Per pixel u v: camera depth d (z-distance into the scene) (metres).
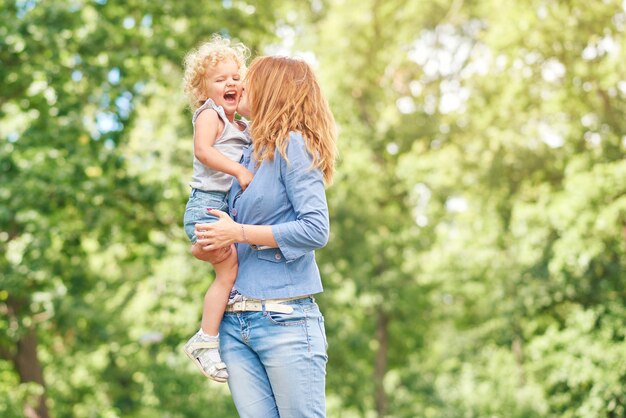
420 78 23.47
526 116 18.91
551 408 18.75
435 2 21.94
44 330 15.73
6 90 12.52
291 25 16.44
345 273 21.50
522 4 16.92
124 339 19.39
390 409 25.53
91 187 11.81
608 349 16.23
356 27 22.73
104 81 12.23
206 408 19.77
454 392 25.19
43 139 11.95
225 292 3.06
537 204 17.36
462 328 25.81
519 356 22.83
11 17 11.84
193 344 3.07
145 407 22.30
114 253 16.77
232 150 3.11
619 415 16.28
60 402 22.08
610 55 16.14
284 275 2.99
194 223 3.07
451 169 20.14
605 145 16.81
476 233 22.64
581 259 15.58
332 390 22.31
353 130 23.06
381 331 25.86
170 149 15.02
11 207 11.34
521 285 18.80
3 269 12.05
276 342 2.97
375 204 23.89
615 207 14.98
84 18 12.84
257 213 2.99
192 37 13.23
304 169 2.95
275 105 3.01
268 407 3.04
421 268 25.08
